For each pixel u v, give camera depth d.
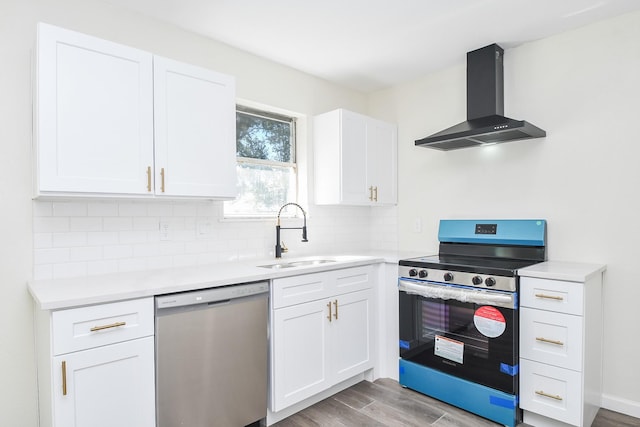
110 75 1.82
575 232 2.49
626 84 2.31
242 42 2.66
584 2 2.17
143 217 2.28
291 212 3.19
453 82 3.12
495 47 2.69
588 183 2.45
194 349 1.82
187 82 2.09
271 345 2.14
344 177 3.01
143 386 1.66
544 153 2.63
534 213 2.67
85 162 1.75
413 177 3.39
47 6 1.96
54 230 1.97
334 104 3.44
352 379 2.70
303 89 3.19
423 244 3.32
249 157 2.94
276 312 2.15
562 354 2.00
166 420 1.73
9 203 1.86
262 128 3.04
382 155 3.34
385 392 2.59
